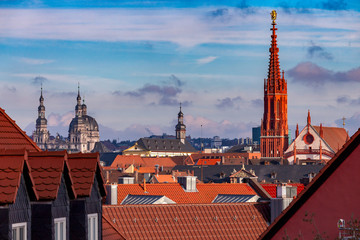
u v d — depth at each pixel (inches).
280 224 2102.6
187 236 3560.5
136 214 3575.3
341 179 2054.6
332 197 2054.6
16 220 1526.8
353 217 2021.4
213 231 3629.4
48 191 1587.1
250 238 3639.3
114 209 3563.0
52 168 1610.5
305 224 2071.9
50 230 1589.6
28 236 1562.5
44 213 1590.8
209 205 3745.1
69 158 1771.7
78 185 1733.5
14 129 1857.8
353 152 2054.6
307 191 2082.9
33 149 1850.4
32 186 1561.3
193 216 3661.4
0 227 1470.2
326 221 2052.2
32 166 1614.2
